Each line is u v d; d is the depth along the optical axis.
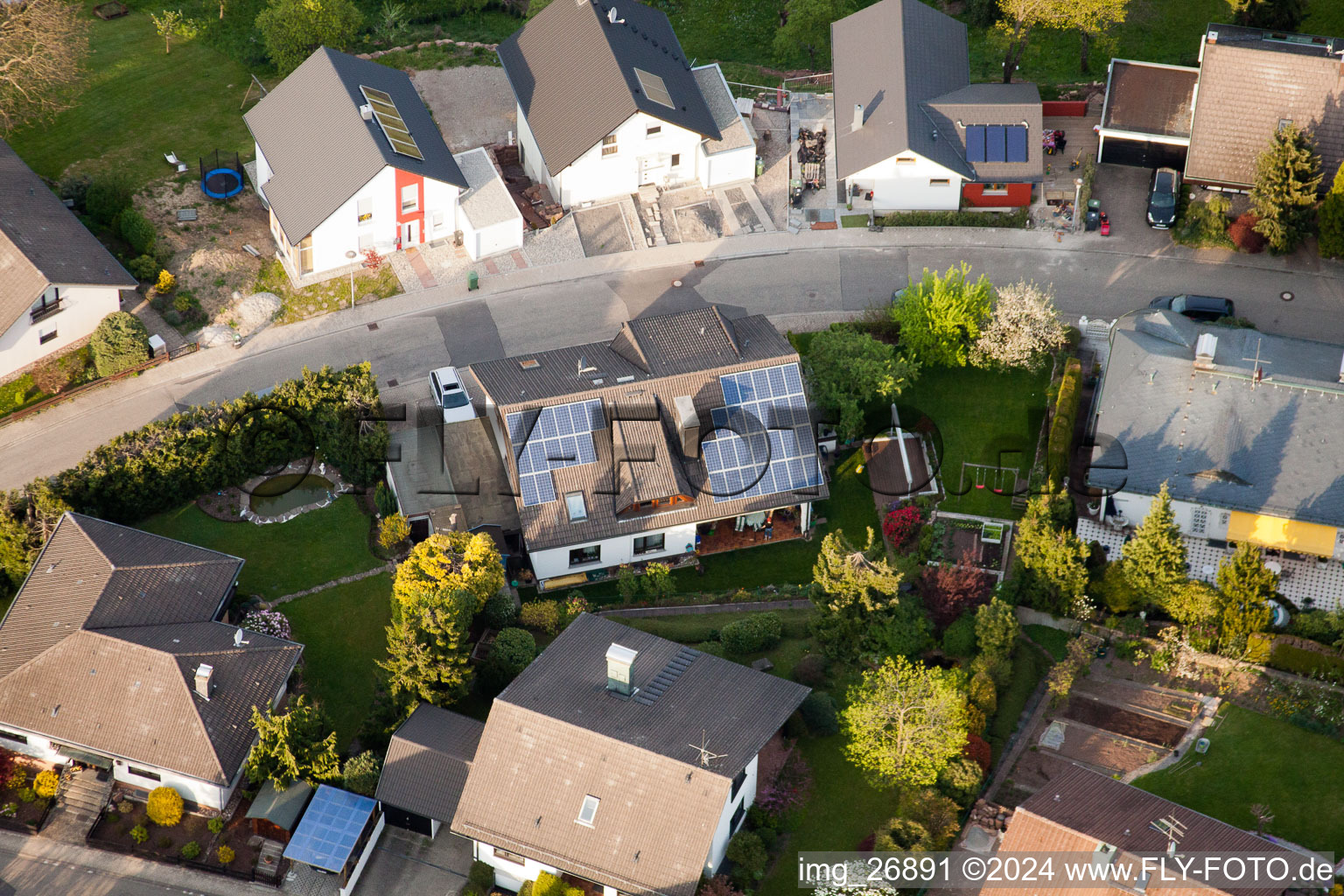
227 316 98.50
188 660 73.25
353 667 80.12
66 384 93.44
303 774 70.94
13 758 74.62
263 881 70.06
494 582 79.88
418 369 96.75
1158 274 100.62
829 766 72.06
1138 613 79.12
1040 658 77.75
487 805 66.44
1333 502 80.44
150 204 102.88
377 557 85.75
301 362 96.69
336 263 101.44
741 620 79.06
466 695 74.50
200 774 70.38
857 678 76.12
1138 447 84.00
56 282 90.81
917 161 102.81
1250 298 98.38
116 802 73.00
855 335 92.69
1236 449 82.62
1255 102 100.75
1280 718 72.94
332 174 98.69
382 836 71.44
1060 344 93.38
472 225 101.38
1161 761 71.69
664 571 82.38
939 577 78.62
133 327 93.62
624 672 67.88
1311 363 86.69
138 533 81.00
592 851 64.62
